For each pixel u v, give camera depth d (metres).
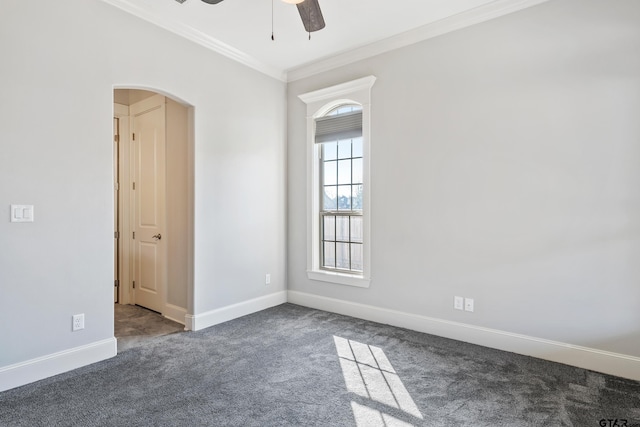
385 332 3.14
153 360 2.55
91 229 2.49
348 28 3.08
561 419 1.84
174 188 3.54
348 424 1.80
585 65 2.39
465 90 2.89
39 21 2.23
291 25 3.02
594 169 2.37
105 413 1.88
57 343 2.32
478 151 2.84
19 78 2.15
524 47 2.62
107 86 2.57
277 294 4.09
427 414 1.89
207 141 3.29
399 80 3.26
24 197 2.17
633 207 2.25
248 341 2.93
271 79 3.98
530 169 2.61
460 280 2.94
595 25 2.36
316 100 3.88
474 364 2.48
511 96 2.68
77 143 2.41
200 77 3.22
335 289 3.78
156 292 3.81
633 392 2.10
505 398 2.04
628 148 2.26
